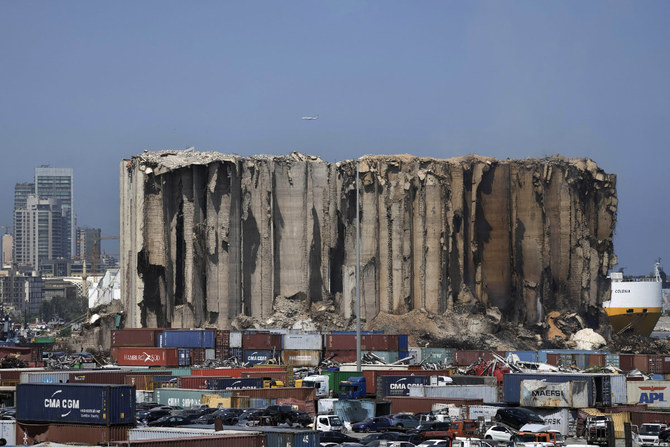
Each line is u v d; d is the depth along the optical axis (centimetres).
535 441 13900
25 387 12525
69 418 12262
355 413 17538
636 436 15525
